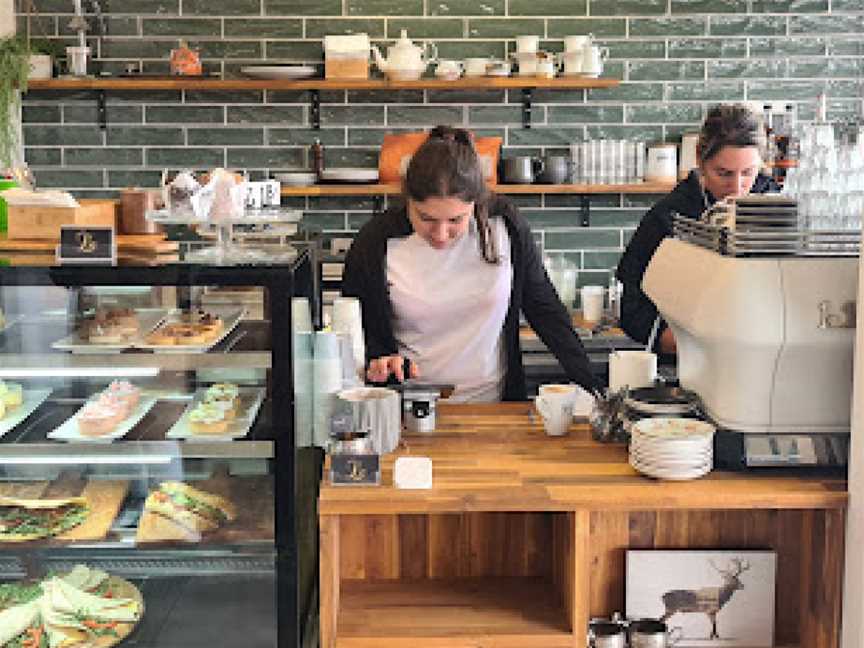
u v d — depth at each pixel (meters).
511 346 3.16
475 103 5.32
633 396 2.56
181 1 5.20
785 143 4.49
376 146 5.32
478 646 2.28
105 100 5.23
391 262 3.05
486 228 3.01
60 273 2.15
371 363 2.69
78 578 2.29
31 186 2.84
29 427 2.24
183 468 2.26
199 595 2.29
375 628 2.32
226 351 2.21
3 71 4.82
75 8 5.04
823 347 2.26
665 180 5.15
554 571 2.53
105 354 2.23
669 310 2.52
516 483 2.28
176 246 2.38
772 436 2.31
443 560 2.60
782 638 2.46
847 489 2.25
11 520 2.26
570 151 5.24
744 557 2.40
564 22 5.29
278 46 5.23
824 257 2.29
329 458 2.43
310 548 2.54
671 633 2.41
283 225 2.79
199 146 5.29
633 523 2.43
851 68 5.36
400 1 5.24
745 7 5.31
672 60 5.33
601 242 5.43
